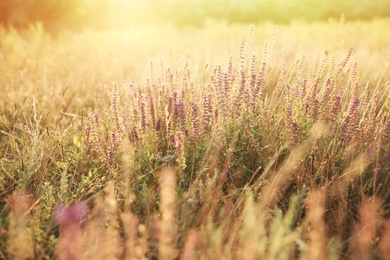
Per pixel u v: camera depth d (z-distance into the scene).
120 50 7.80
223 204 2.33
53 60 7.06
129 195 2.36
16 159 2.88
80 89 4.82
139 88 3.04
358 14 17.36
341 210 2.23
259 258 1.78
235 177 2.51
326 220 2.32
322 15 18.06
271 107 2.92
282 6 18.41
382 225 2.17
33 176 2.67
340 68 2.88
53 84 5.07
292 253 1.94
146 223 2.13
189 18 18.14
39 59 7.00
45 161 2.75
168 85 3.06
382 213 2.17
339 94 2.75
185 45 6.84
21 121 3.76
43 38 10.51
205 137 2.56
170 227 1.96
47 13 17.27
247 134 2.60
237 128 2.66
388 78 4.22
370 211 2.10
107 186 2.44
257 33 9.28
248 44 2.78
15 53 7.64
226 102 2.69
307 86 2.89
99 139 2.88
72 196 2.43
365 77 4.26
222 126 2.64
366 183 2.38
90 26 17.81
